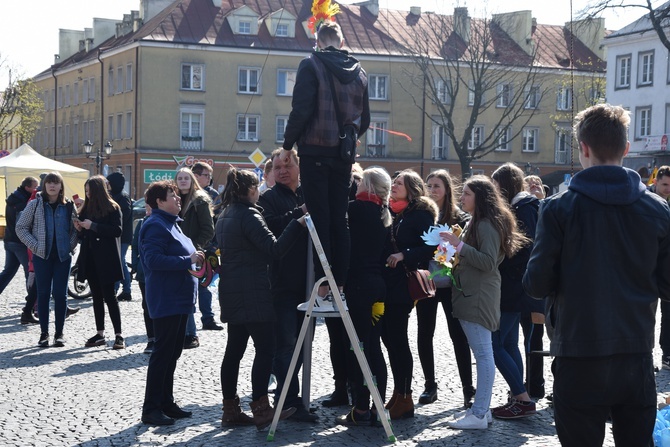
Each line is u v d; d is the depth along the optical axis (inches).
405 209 313.4
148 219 306.2
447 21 2151.8
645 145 2073.1
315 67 271.1
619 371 170.4
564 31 2775.6
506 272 307.4
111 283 446.6
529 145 2625.5
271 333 294.0
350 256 293.7
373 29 2522.1
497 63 2172.7
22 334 497.4
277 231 310.8
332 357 328.8
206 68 2348.7
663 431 241.6
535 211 317.7
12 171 1333.7
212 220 430.9
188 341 448.5
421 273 301.4
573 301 171.5
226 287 291.7
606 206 172.1
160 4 2603.3
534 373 344.2
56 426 296.7
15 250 545.3
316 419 304.3
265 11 2475.4
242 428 297.1
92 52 2864.2
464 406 327.3
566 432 175.0
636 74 2220.7
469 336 297.0
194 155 2346.2
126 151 2393.0
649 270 172.7
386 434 281.0
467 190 294.8
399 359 307.4
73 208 460.4
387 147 2482.8
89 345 454.9
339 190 279.3
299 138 276.1
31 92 2824.8
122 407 323.6
